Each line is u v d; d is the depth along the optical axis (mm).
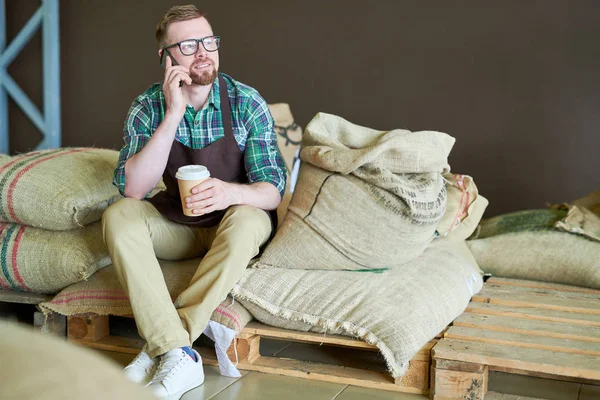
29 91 5695
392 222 2668
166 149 2619
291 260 2707
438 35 4660
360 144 2902
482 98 4605
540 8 4430
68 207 2801
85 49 5527
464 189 3096
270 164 2805
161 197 2795
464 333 2578
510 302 2953
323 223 2715
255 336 2717
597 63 4355
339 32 4891
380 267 2756
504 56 4531
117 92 5496
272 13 5043
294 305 2600
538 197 4555
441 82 4684
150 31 5367
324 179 2785
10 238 2914
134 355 2809
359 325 2498
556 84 4449
